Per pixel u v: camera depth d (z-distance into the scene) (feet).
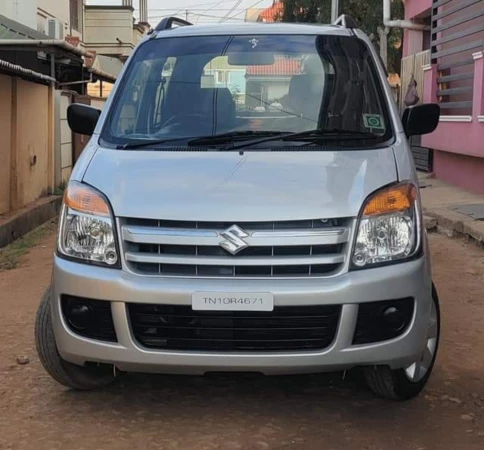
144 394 14.66
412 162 13.75
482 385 14.94
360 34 16.94
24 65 45.88
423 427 13.07
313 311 11.75
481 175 37.93
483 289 22.17
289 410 13.83
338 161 13.17
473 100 36.01
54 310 12.60
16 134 38.01
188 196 12.19
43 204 40.19
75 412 13.87
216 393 14.67
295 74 15.72
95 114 16.17
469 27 38.01
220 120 14.88
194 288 11.67
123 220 12.16
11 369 16.15
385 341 12.07
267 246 11.80
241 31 16.80
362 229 12.05
